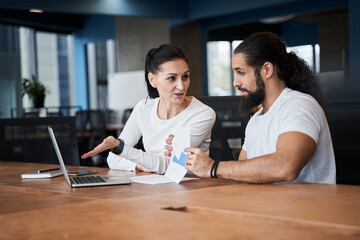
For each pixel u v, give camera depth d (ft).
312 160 5.25
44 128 10.23
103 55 42.04
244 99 5.75
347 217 3.19
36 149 10.29
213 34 32.76
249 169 4.79
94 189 5.04
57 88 38.47
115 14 29.35
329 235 2.78
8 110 30.68
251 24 31.14
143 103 7.50
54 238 2.88
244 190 4.45
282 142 4.84
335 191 4.27
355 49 22.33
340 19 26.81
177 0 31.71
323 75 12.62
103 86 41.73
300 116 4.99
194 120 6.98
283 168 4.62
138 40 34.63
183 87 6.68
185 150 5.35
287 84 5.64
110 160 7.12
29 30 35.27
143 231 2.95
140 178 5.80
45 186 5.42
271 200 3.89
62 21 37.37
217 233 2.86
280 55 5.49
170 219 3.26
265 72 5.48
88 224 3.20
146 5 30.42
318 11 27.22
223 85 33.01
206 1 31.12
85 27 39.32
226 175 4.98
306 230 3.00
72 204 3.99
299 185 4.69
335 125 8.62
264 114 5.58
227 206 3.67
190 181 5.37
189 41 33.37
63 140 10.05
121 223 3.19
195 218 3.29
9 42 32.17
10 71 31.55
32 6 26.45
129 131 7.60
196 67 33.37
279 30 30.14
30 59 35.17
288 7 28.43
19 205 4.22
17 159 10.34
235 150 9.32
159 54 6.69
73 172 6.61
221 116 16.24
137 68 34.65
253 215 3.35
